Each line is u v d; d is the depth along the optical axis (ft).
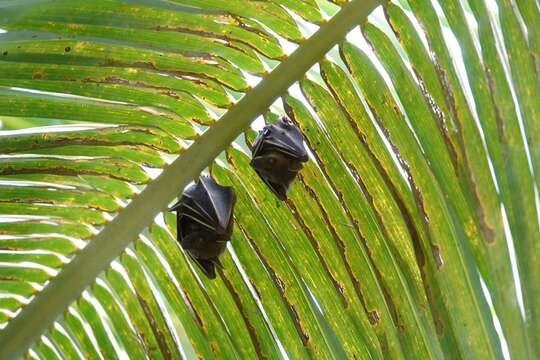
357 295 2.95
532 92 2.82
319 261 2.99
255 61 2.84
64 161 2.89
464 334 2.84
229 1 2.72
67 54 2.72
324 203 2.96
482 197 2.83
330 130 2.91
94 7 2.69
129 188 2.99
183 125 2.90
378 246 2.92
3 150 2.79
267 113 2.92
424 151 2.87
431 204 2.87
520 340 2.79
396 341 2.90
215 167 2.98
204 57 2.80
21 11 2.66
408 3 2.82
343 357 2.97
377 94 2.87
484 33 2.82
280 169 2.79
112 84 2.78
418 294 2.88
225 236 2.83
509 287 2.81
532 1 2.83
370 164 2.91
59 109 2.79
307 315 3.01
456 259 2.85
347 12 2.81
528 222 2.81
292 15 2.80
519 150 2.82
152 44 2.75
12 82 2.72
